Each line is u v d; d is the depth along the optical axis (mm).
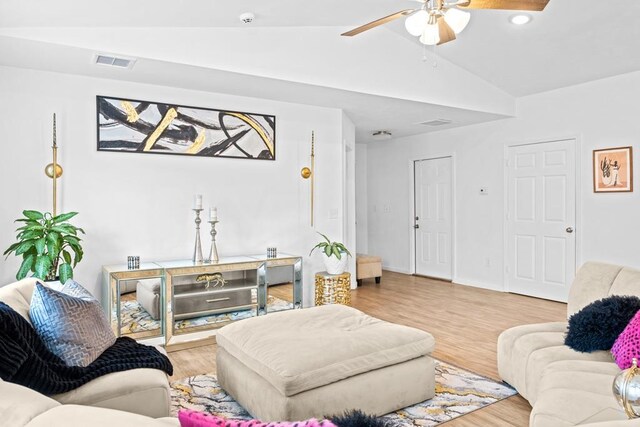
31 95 3703
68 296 2086
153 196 4227
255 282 4207
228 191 4625
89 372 1928
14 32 3000
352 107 5234
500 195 6016
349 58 4449
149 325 3688
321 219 5238
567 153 5297
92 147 3949
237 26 3801
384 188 7910
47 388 1712
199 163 4453
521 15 3969
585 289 2855
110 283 3584
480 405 2605
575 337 2406
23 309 2109
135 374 1973
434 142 6953
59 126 3809
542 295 5555
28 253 3307
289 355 2301
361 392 2375
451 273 6750
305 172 5090
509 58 4844
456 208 6633
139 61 3506
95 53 3318
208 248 4516
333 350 2373
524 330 2836
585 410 1673
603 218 4973
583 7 3762
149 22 3336
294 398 2168
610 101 4898
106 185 4016
